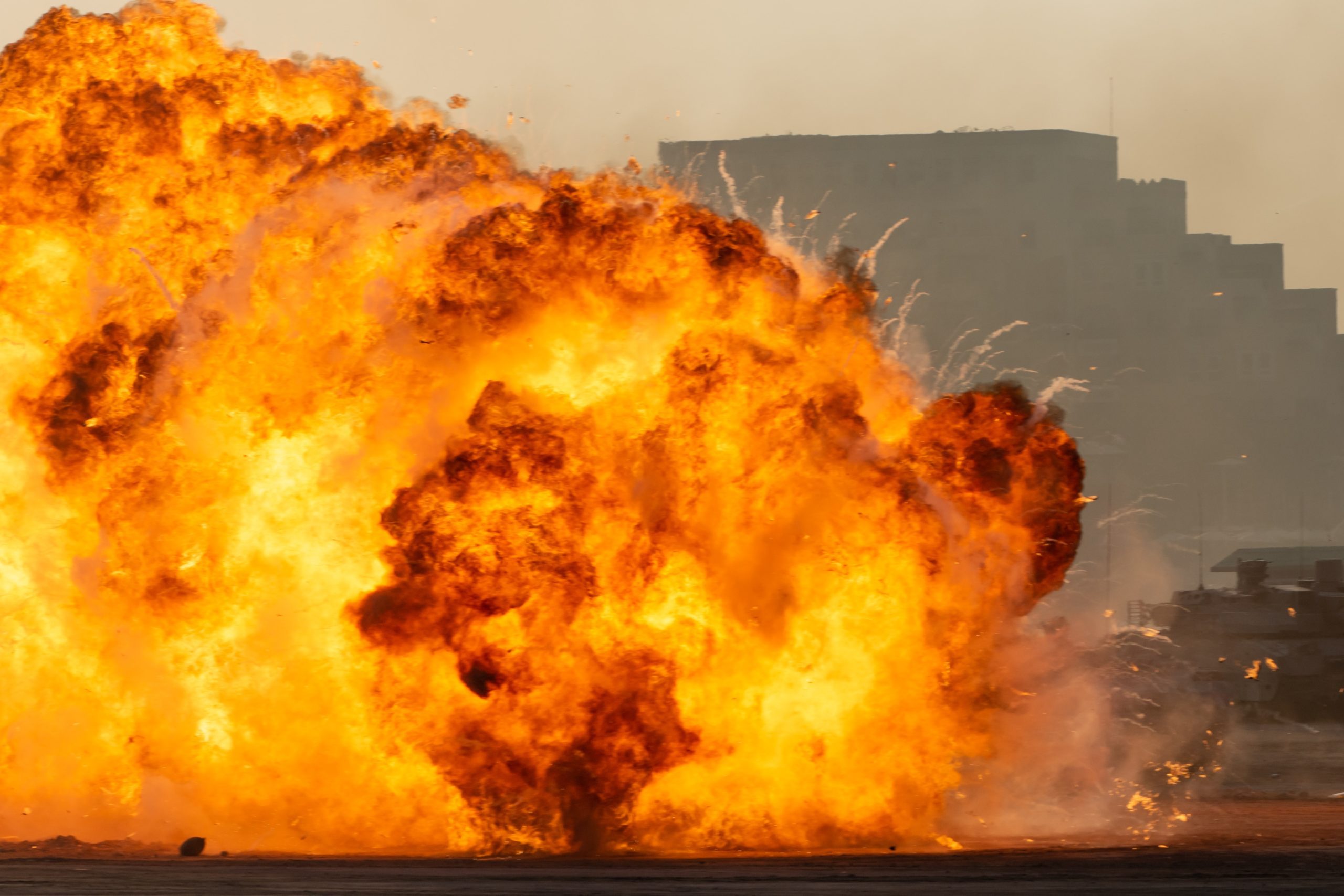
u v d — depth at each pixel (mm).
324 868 38719
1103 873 37094
